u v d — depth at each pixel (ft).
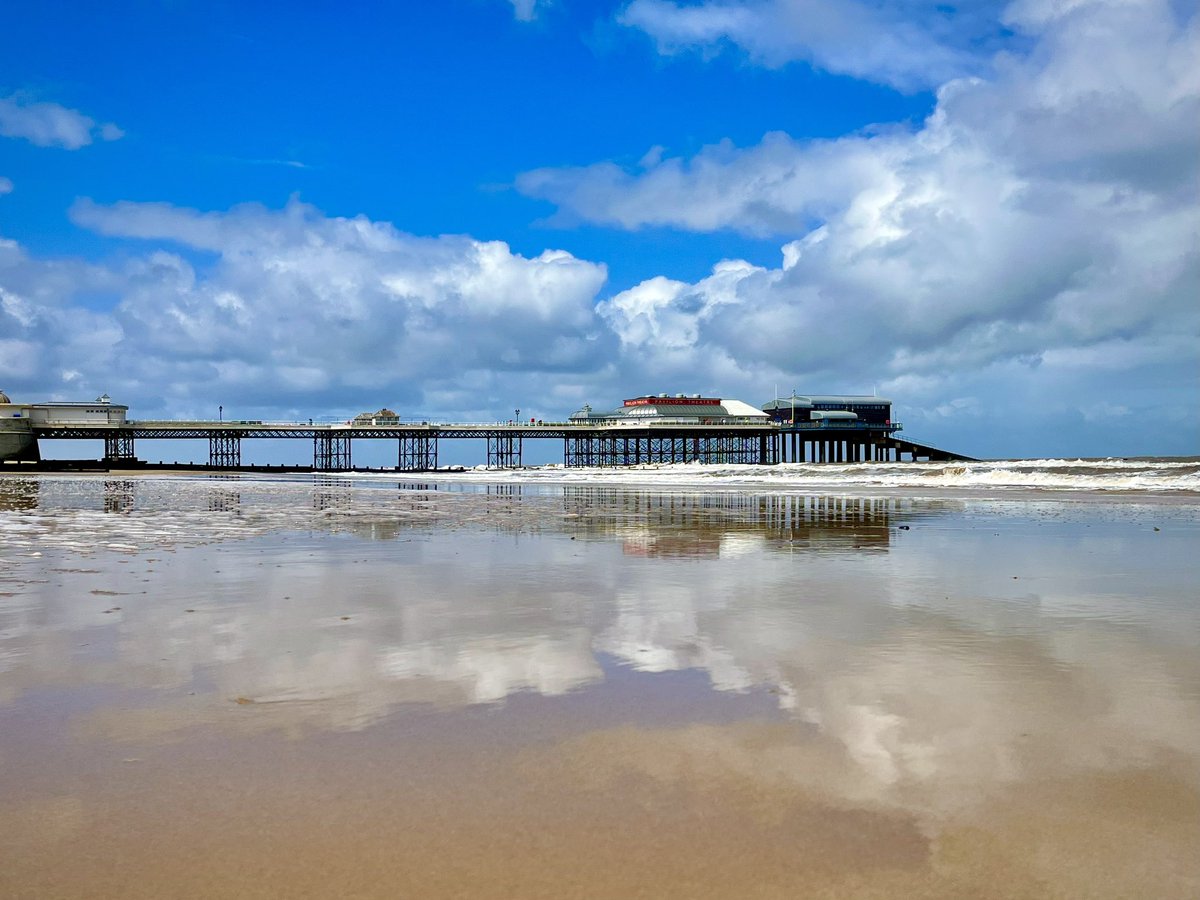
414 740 14.76
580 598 29.94
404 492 136.15
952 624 25.27
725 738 14.92
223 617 26.05
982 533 55.93
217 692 17.75
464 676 19.13
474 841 11.00
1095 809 11.98
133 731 15.24
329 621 25.48
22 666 19.89
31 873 10.18
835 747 14.46
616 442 383.24
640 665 20.20
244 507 87.61
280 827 11.38
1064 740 14.80
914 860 10.55
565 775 13.19
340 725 15.60
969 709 16.62
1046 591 31.73
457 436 385.29
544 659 20.75
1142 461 184.03
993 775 13.23
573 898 9.59
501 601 29.22
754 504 93.50
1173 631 24.18
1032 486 125.90
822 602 29.22
